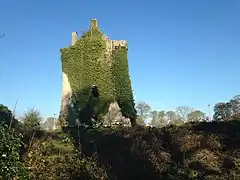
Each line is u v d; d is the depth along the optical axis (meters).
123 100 46.72
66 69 47.94
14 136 12.20
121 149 25.30
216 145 28.33
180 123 36.22
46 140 24.66
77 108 45.38
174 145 28.09
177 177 23.31
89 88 45.56
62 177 19.80
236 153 26.61
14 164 11.53
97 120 44.25
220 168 25.00
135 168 22.72
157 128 32.66
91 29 47.25
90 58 46.28
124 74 47.62
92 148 25.58
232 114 40.28
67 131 31.44
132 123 46.12
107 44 47.31
